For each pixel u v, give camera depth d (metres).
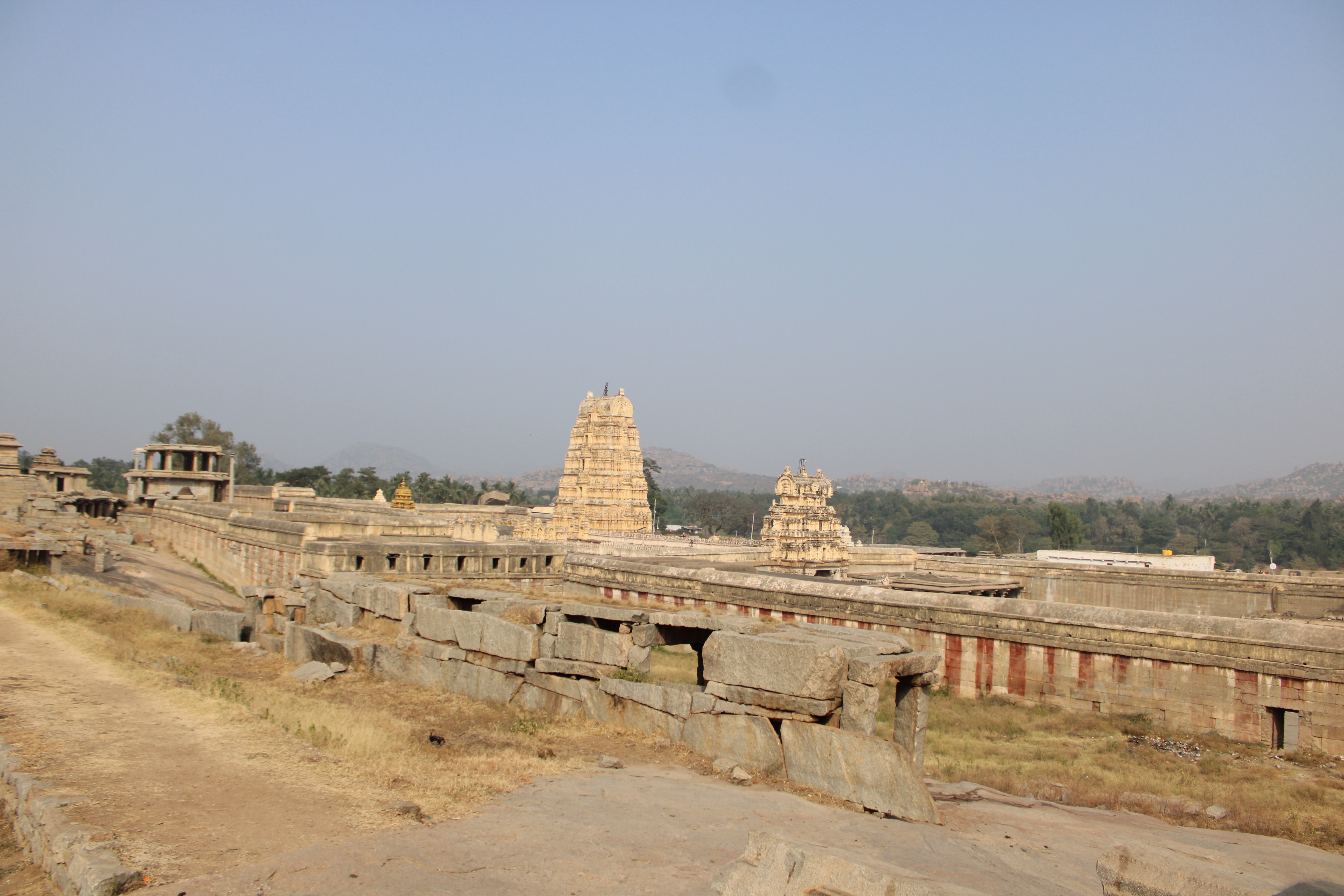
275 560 51.16
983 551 162.25
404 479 119.75
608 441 98.12
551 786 16.30
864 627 36.12
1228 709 27.83
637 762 18.61
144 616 32.59
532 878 11.66
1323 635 26.34
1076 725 29.11
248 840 11.84
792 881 10.56
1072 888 13.55
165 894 10.09
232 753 15.60
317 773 14.94
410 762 16.73
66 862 10.97
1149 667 29.42
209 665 26.75
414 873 11.34
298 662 27.81
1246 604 53.88
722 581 41.28
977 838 15.66
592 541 82.25
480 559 46.56
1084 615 30.92
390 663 25.95
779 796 16.61
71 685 19.64
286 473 170.75
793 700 17.64
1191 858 14.34
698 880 12.14
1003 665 32.50
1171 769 24.45
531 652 23.02
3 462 66.69
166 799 13.06
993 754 25.44
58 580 38.91
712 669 19.16
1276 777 23.83
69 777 13.62
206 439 149.25
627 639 21.81
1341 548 159.62
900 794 16.06
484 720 21.62
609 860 12.62
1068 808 19.83
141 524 83.25
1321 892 11.38
